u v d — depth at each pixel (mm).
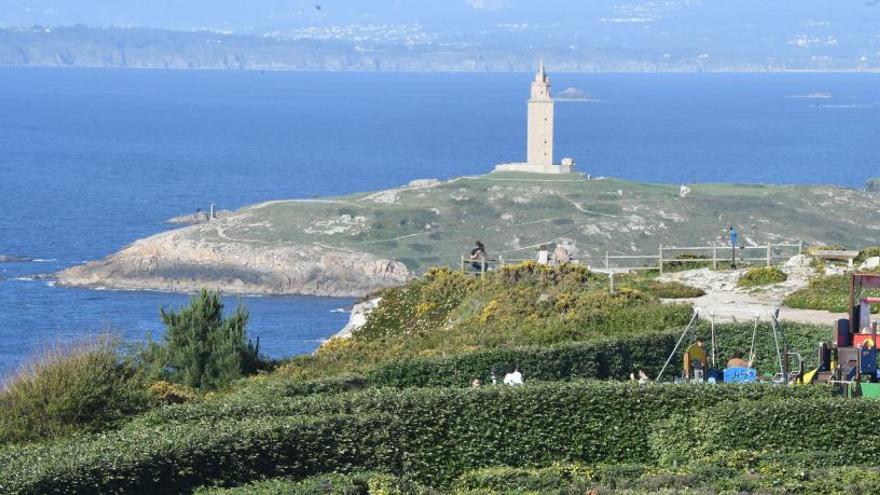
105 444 53500
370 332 106875
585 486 53281
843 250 120188
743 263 120062
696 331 84125
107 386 67500
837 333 75188
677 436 62156
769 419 61000
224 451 54000
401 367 76438
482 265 114125
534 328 89875
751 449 60875
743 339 84250
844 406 61062
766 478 53312
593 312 92062
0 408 66062
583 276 106500
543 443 62562
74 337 78375
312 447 56594
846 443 60594
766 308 94562
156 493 52031
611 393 63750
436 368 76750
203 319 93375
